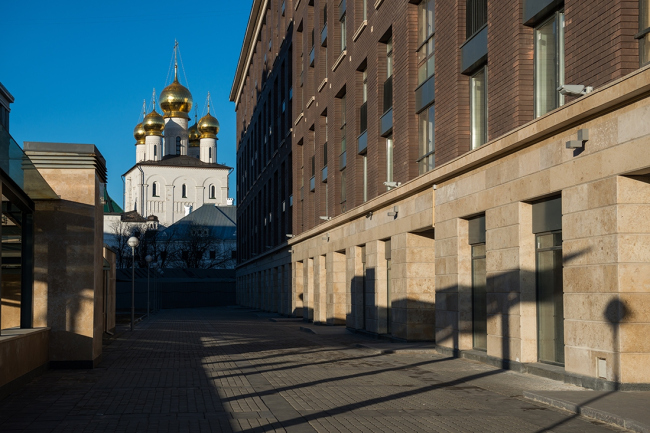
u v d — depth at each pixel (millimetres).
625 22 10469
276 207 46812
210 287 79875
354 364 15875
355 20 26172
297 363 16219
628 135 10312
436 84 18188
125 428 8609
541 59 13531
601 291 10883
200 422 8992
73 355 14938
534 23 13664
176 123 142250
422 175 18188
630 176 10562
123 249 102625
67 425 8789
